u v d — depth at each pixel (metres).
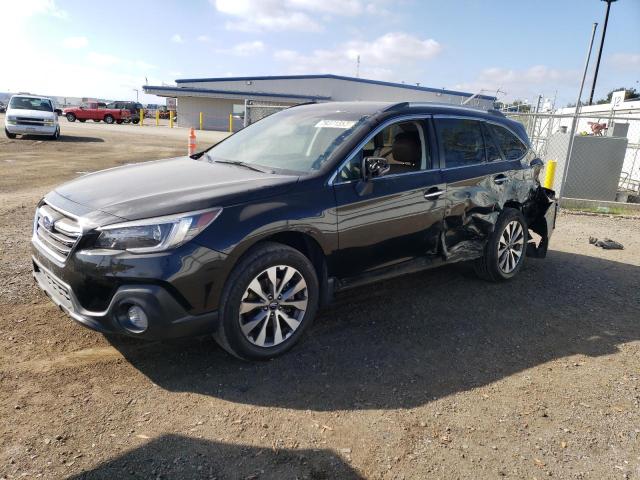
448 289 5.26
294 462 2.62
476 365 3.72
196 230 3.11
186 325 3.14
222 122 46.03
